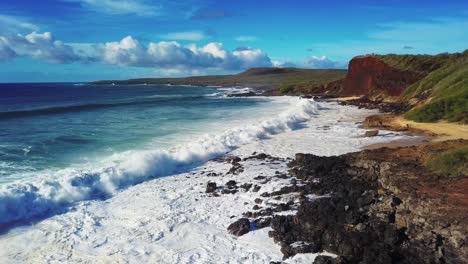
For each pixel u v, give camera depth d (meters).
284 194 15.04
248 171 18.72
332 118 37.78
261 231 12.23
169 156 20.28
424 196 11.98
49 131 30.48
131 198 15.52
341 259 9.98
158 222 13.19
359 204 12.94
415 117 32.19
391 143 24.23
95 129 31.56
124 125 33.91
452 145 17.59
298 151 23.00
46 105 59.84
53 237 12.17
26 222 13.17
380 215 11.74
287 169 18.94
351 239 10.66
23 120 38.16
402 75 56.34
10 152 22.31
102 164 19.67
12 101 71.88
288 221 12.48
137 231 12.59
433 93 40.50
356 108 47.72
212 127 32.31
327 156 20.80
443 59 56.47
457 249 9.91
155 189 16.56
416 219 11.03
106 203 15.03
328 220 11.96
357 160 17.36
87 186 16.05
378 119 34.34
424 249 10.21
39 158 20.94
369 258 9.95
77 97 84.69
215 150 23.06
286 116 36.19
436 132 27.08
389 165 15.69
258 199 14.59
